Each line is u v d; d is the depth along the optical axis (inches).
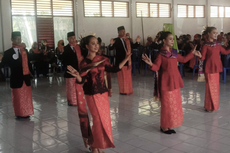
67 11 404.2
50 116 174.9
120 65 106.7
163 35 130.7
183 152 112.6
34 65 357.1
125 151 115.8
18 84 165.5
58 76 357.4
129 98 217.9
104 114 105.8
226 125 145.0
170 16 488.4
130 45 226.4
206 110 173.5
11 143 130.8
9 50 163.3
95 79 105.0
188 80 295.3
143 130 141.9
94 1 416.8
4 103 216.8
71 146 124.6
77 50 188.9
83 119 108.8
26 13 377.1
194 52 137.8
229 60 269.6
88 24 416.8
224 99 203.5
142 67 427.5
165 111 132.6
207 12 522.6
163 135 133.4
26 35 381.4
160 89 132.5
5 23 356.8
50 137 137.0
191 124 147.9
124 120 160.1
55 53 391.2
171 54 129.6
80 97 107.2
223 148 115.3
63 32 405.7
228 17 553.0
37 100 222.2
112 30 436.1
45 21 390.9
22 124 160.2
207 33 163.0
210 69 162.9
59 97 231.9
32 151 120.3
